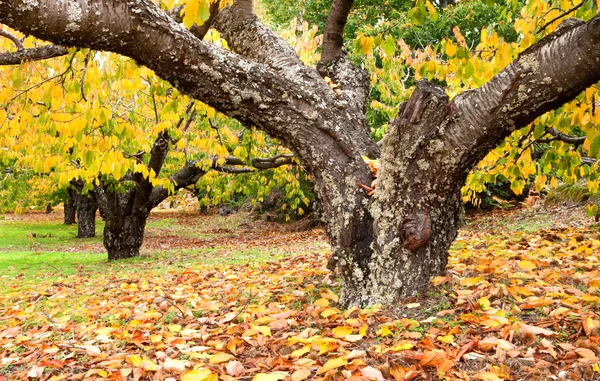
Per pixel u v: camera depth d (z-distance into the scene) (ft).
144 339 10.50
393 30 35.55
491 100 8.80
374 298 10.25
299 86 10.43
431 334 8.55
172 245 53.36
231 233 65.10
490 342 7.71
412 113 9.27
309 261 20.83
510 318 8.71
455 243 20.83
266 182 37.58
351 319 9.39
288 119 10.23
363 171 10.48
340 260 10.59
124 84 13.60
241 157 20.20
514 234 22.53
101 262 33.22
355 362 7.54
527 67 8.46
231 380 7.59
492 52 12.95
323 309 10.73
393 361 7.43
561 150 14.42
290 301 12.37
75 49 11.80
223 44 13.85
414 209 9.84
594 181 16.12
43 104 13.51
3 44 13.87
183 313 12.30
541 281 10.68
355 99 12.16
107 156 13.60
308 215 64.44
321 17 50.24
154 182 19.75
